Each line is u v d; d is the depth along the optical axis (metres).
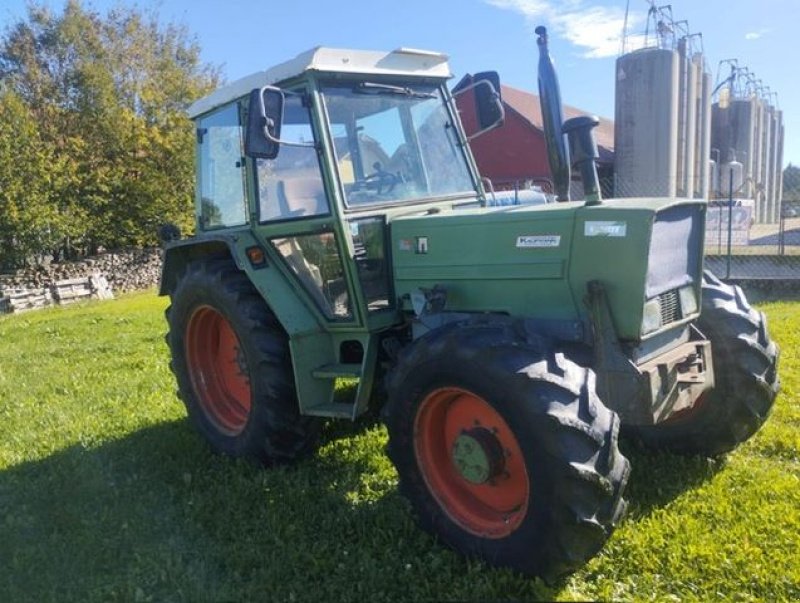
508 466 2.79
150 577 2.84
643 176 10.54
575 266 2.89
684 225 3.03
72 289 17.09
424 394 2.91
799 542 2.81
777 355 3.54
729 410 3.44
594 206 2.88
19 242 18.25
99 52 24.92
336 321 3.64
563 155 3.30
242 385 4.25
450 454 3.02
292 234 3.68
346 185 3.52
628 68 10.45
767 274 9.73
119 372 6.54
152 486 3.71
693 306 3.14
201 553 2.99
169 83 25.17
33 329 10.52
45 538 3.21
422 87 3.95
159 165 22.16
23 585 2.85
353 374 3.55
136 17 26.58
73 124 21.97
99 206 20.81
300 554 2.92
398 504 3.30
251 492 3.52
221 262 4.09
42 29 24.78
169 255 4.48
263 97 3.10
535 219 2.99
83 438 4.54
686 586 2.61
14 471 4.05
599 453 2.49
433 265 3.37
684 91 11.61
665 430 3.68
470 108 11.94
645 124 10.40
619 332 2.81
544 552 2.55
